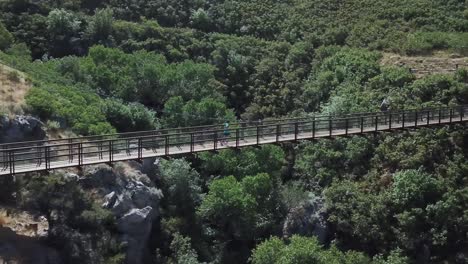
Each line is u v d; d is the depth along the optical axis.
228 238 45.12
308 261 38.16
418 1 79.50
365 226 43.91
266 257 39.47
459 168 46.62
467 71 55.16
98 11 71.50
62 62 59.25
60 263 35.75
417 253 42.31
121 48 67.56
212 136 45.56
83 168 40.53
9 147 40.62
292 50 67.94
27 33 66.81
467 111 49.06
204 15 76.12
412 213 43.50
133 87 58.12
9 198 36.94
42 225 36.25
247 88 65.06
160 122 54.56
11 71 48.56
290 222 45.62
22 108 44.31
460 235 42.72
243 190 45.69
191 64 62.47
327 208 45.91
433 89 53.91
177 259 40.88
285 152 52.56
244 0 82.44
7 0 70.69
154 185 44.25
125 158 35.94
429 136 48.88
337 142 50.84
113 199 40.34
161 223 42.75
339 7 80.81
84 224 38.12
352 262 39.91
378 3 79.81
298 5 82.38
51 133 43.75
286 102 61.69
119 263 37.94
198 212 44.75
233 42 70.44
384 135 50.38
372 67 60.00
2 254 33.59
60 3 74.44
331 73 60.78
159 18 76.50
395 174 46.47
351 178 48.25
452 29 72.38
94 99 52.22
